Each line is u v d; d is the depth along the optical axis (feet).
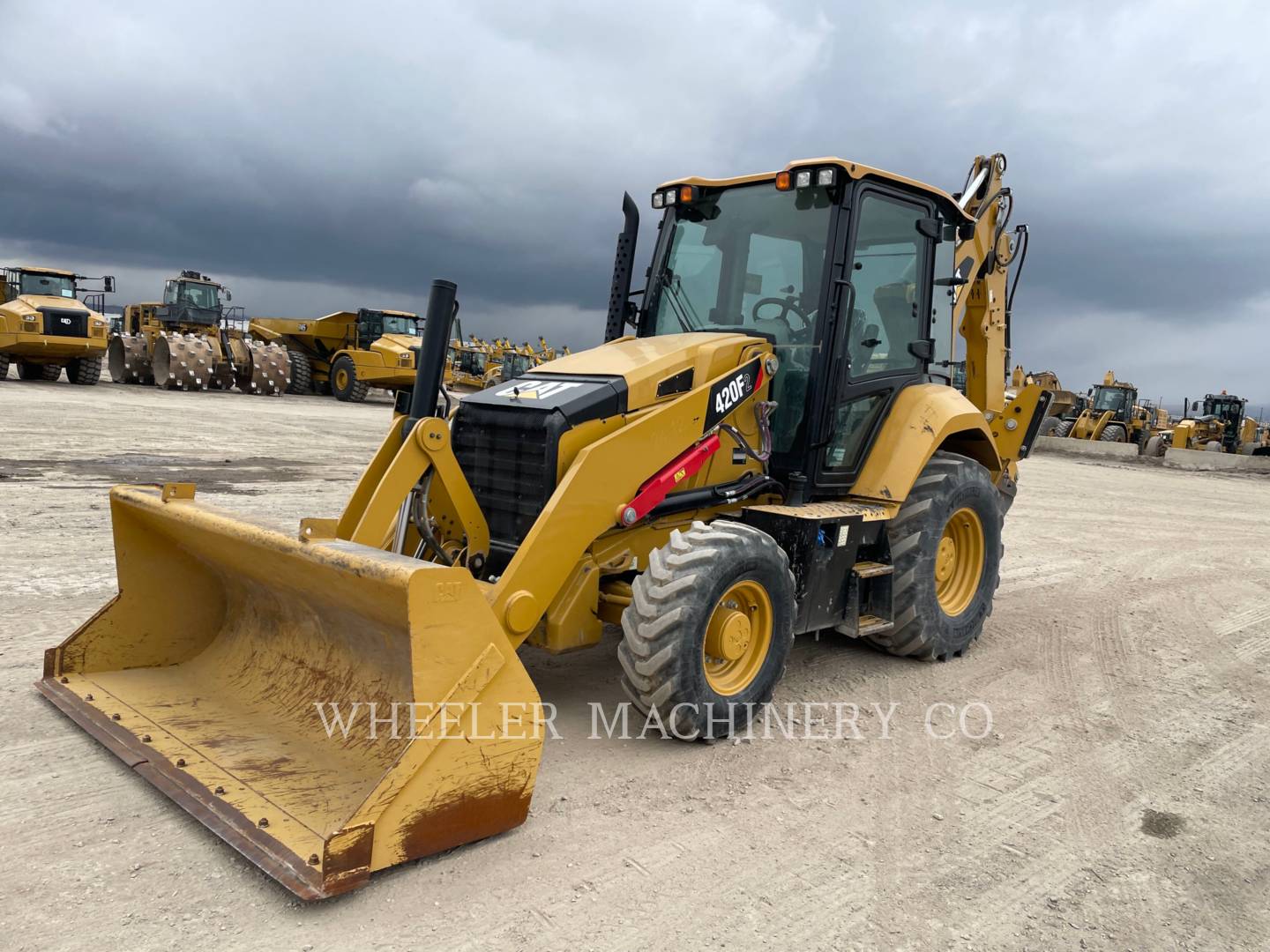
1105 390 98.37
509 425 12.71
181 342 82.33
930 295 16.75
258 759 10.37
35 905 8.08
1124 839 10.50
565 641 12.17
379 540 11.62
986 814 10.90
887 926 8.52
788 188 14.15
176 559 13.32
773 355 14.42
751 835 10.07
